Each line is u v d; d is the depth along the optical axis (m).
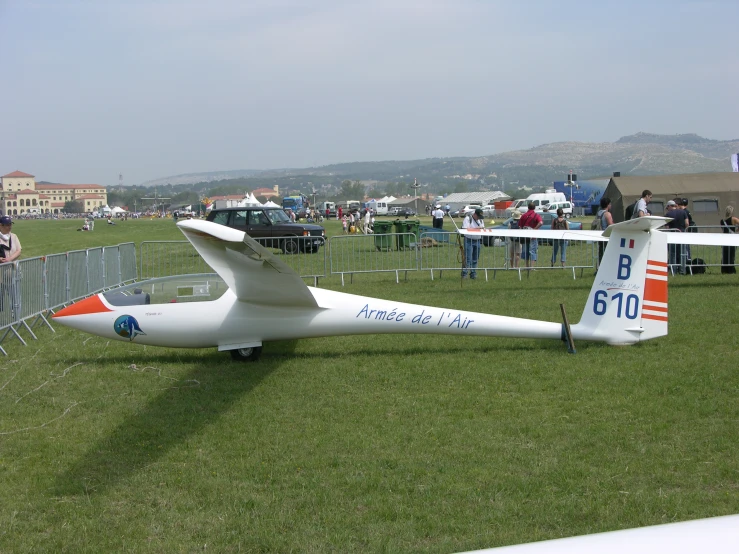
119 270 16.03
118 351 9.26
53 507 4.77
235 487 4.97
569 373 7.48
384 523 4.39
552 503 4.56
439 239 25.09
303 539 4.23
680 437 5.62
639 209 14.81
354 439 5.82
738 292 12.55
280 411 6.62
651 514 4.38
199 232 6.57
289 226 24.47
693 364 7.66
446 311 8.35
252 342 8.46
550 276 15.94
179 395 7.21
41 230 62.56
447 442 5.70
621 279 8.23
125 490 4.98
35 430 6.28
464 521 4.38
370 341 9.38
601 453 5.36
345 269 17.59
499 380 7.37
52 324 11.52
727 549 1.77
